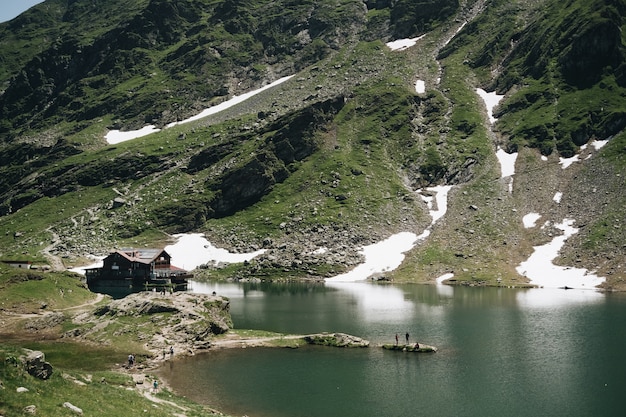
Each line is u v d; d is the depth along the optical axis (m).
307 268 167.38
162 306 86.31
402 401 56.88
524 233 168.50
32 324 85.81
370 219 189.38
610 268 141.88
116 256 148.50
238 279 163.62
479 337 85.19
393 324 95.69
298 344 81.75
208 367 69.00
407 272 159.00
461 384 62.25
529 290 135.62
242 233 194.62
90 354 71.75
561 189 183.12
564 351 76.44
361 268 165.75
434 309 110.00
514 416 52.94
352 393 59.12
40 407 33.59
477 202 188.62
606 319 97.38
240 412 52.84
